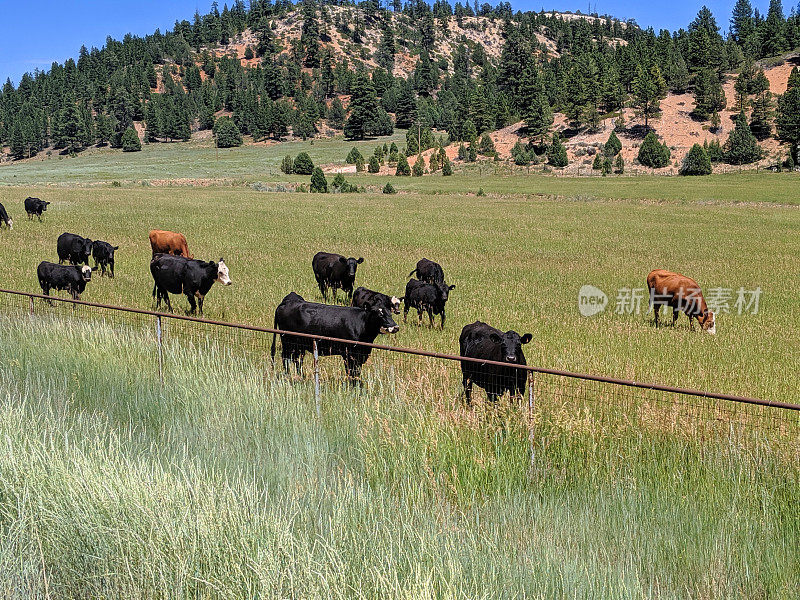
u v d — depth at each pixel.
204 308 18.48
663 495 6.95
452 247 37.34
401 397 9.00
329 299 21.34
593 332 17.11
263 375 10.60
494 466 7.50
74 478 6.12
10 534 5.43
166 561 5.20
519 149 131.12
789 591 5.50
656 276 19.09
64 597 5.08
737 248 39.28
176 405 9.41
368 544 5.60
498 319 18.78
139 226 42.03
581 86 139.62
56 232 37.19
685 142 128.50
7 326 13.32
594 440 8.13
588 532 6.28
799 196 75.81
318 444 8.02
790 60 163.12
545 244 39.72
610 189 88.50
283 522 5.66
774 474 7.34
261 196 73.44
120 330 12.30
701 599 5.50
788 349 15.73
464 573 5.30
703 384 12.20
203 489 6.21
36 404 9.16
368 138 189.38
